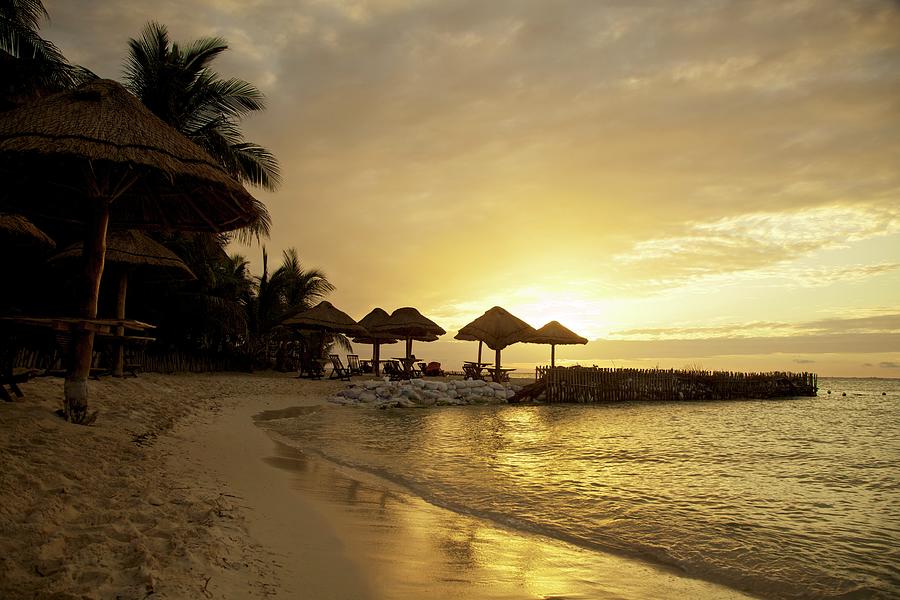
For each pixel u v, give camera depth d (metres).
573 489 7.73
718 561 4.98
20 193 8.80
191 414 12.45
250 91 22.25
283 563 4.06
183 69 20.73
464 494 7.23
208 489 5.86
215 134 21.27
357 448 10.74
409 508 6.29
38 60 15.10
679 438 14.14
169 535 4.15
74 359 7.78
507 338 30.70
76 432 7.13
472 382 26.61
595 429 15.70
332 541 4.76
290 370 36.44
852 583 4.54
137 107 8.00
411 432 13.70
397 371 31.39
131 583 3.25
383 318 35.34
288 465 8.32
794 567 4.87
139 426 9.02
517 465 9.49
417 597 3.75
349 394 22.53
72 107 7.44
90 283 7.80
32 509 4.20
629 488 7.91
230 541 4.27
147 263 15.70
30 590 2.97
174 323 27.69
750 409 26.53
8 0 14.30
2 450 5.56
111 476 5.64
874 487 8.60
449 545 5.01
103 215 7.95
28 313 18.25
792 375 38.19
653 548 5.28
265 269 34.38
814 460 11.19
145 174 8.34
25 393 8.93
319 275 39.66
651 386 29.58
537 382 26.12
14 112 7.35
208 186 8.33
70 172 8.48
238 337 31.97
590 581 4.35
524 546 5.17
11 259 16.92
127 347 23.31
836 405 31.52
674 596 4.14
